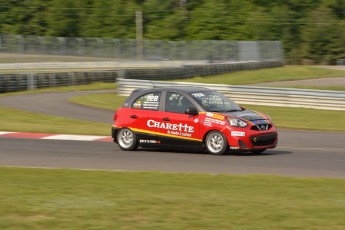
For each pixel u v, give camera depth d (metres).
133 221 17.27
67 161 32.66
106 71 104.06
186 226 16.67
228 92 66.75
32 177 25.98
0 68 128.00
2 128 48.88
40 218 17.67
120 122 37.00
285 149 37.75
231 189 22.66
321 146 39.47
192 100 35.19
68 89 92.44
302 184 23.97
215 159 32.88
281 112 59.09
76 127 50.47
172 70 109.12
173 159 33.06
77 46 168.25
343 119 54.22
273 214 17.95
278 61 157.75
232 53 168.88
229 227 16.55
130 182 24.50
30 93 84.31
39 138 43.38
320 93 60.97
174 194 21.39
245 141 33.59
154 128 35.88
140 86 75.69
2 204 19.50
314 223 16.94
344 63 198.62
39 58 159.88
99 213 18.19
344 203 19.67
